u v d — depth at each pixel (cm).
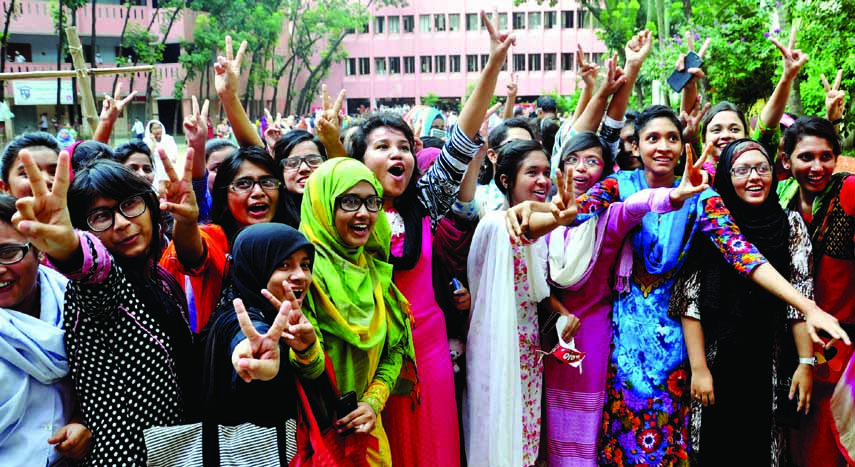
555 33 4772
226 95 370
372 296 278
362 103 5284
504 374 320
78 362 244
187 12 4131
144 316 249
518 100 4862
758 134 427
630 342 343
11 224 243
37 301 255
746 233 334
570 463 350
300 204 352
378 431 281
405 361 299
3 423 234
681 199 301
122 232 255
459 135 327
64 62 3875
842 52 702
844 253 354
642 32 416
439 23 5081
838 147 363
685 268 336
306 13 4225
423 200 333
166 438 232
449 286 347
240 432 236
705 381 327
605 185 345
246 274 249
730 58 992
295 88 5334
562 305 350
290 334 234
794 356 351
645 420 340
